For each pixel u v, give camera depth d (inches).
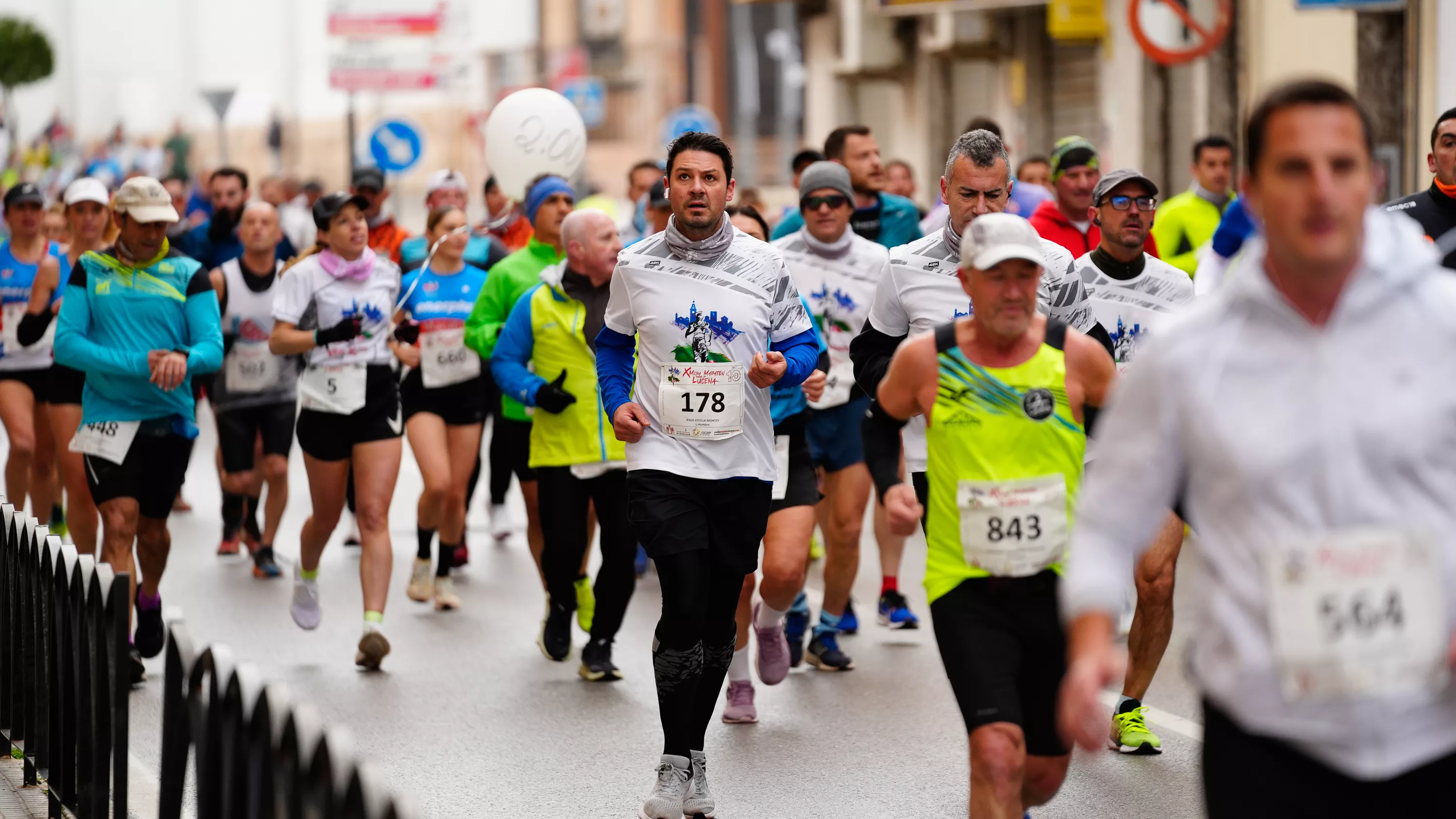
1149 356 403.9
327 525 1148.5
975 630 584.4
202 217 2554.1
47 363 1402.6
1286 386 387.9
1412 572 379.2
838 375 1074.7
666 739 763.4
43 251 1403.8
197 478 2038.6
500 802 814.5
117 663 633.0
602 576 1055.0
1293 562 382.3
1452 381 384.5
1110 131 2463.1
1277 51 2032.5
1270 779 393.4
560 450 1056.2
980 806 564.7
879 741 916.0
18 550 805.2
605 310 1037.8
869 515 1808.6
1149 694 994.1
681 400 769.6
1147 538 418.0
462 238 1267.2
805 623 1082.1
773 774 857.5
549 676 1079.6
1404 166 1753.2
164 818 586.9
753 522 784.3
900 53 3280.0
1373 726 382.6
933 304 796.0
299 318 1112.8
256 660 1127.0
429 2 2746.1
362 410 1117.7
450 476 1269.7
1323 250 380.2
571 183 1704.0
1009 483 585.0
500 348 1063.6
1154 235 1407.5
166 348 1034.7
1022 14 2874.0
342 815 422.3
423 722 968.3
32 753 792.9
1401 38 1758.1
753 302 778.2
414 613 1285.7
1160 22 1792.6
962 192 781.9
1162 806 784.9
